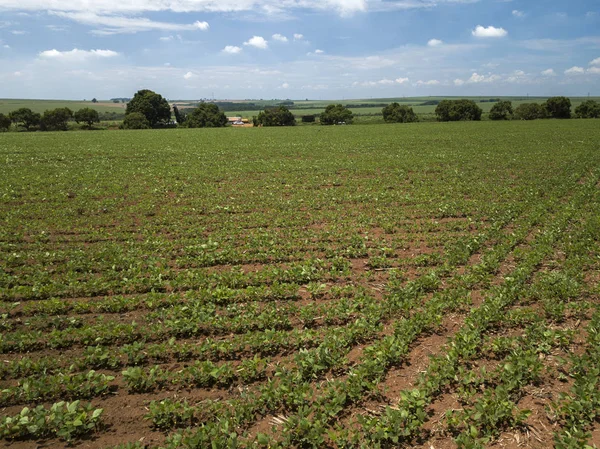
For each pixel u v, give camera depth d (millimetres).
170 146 42562
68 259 11648
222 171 26766
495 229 13961
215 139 51906
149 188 21500
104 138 53906
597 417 5824
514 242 12695
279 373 6453
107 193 20297
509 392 6359
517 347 7266
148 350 7344
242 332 8227
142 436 5773
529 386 6543
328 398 6086
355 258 12008
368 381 6586
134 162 30797
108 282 9992
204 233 14266
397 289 9719
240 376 6871
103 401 6410
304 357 6949
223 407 6098
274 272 10500
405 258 11867
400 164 28906
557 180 21875
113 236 13797
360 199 19031
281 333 7633
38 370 6879
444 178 23625
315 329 8258
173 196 20062
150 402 6242
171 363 7289
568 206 16688
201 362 6965
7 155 34062
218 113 102438
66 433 5590
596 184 21766
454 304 8852
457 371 6836
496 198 18578
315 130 68562
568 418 5828
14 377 6805
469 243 12523
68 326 8281
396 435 5414
